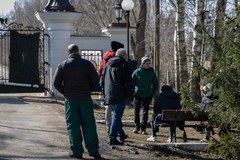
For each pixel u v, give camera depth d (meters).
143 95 14.01
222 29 10.30
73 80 10.28
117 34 22.61
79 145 10.38
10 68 21.38
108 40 22.91
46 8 21.89
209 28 11.74
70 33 22.30
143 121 14.27
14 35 21.23
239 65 9.95
